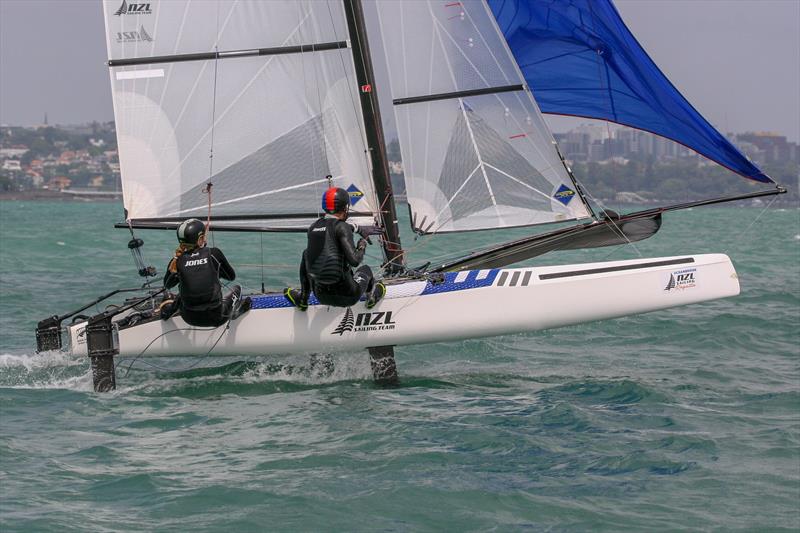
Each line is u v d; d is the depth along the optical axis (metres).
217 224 21.55
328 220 18.31
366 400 18.45
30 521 11.91
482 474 13.90
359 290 18.78
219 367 21.25
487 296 20.22
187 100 21.22
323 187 21.25
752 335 26.42
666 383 20.36
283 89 21.08
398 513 12.40
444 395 18.94
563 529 12.00
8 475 13.62
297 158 21.23
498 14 20.88
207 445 15.27
